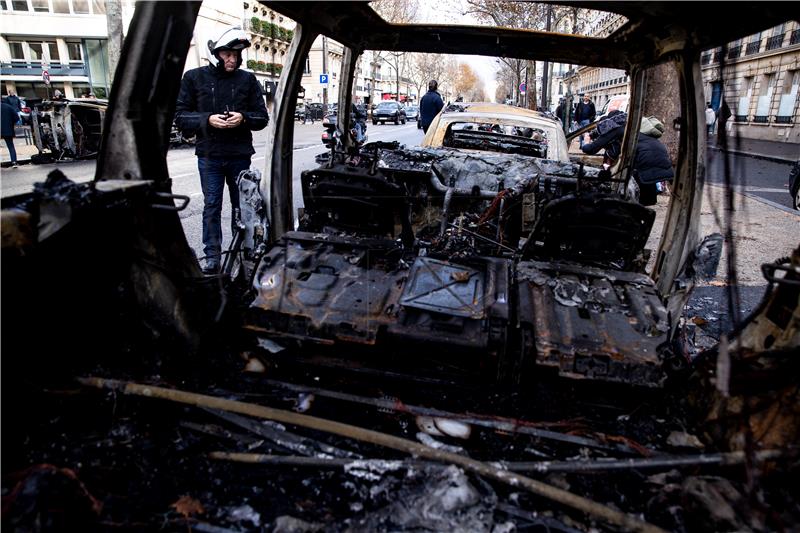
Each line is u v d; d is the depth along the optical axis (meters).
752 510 1.98
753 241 6.93
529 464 2.27
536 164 4.84
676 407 2.86
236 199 5.02
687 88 3.33
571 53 4.36
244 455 2.31
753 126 26.59
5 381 2.20
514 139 6.21
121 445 2.32
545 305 2.97
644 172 7.13
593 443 2.55
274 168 3.80
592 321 2.88
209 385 2.82
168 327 2.82
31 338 2.34
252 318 2.96
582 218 3.30
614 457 2.50
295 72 3.72
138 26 2.50
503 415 2.80
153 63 2.59
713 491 2.10
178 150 16.39
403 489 2.18
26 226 2.17
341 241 3.44
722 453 2.34
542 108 22.75
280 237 3.74
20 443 2.20
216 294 3.16
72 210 2.21
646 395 2.86
